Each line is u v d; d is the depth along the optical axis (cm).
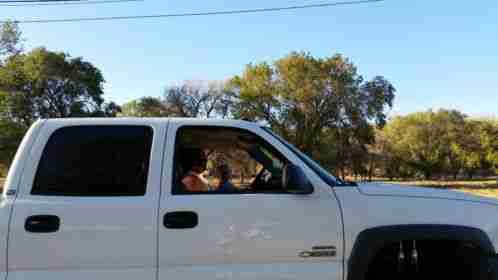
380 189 358
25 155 335
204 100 4938
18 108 3862
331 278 326
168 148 345
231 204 329
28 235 313
